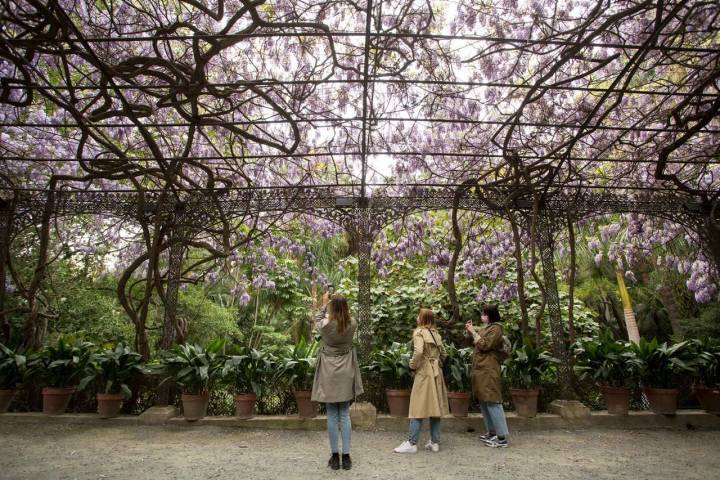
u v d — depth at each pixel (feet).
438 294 23.25
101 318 24.86
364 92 12.02
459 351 17.01
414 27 13.12
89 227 24.22
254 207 18.19
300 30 13.87
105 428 15.23
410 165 18.34
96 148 18.25
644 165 19.15
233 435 14.62
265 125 17.54
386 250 22.08
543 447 13.43
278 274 32.40
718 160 17.11
